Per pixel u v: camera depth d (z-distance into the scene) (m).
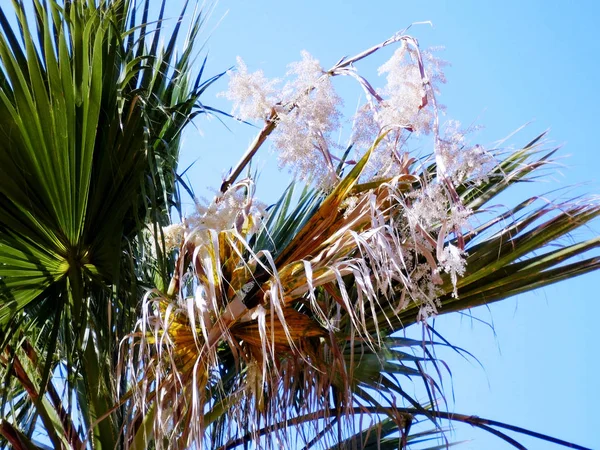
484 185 2.94
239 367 2.91
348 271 2.27
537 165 2.85
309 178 2.68
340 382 2.87
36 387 3.34
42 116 2.49
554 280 2.76
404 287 2.46
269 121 2.61
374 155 2.58
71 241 2.63
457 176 2.52
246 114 2.53
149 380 2.51
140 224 2.76
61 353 3.20
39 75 2.50
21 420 3.46
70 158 2.53
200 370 2.45
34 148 2.49
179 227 2.76
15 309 2.67
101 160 2.66
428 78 2.49
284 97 2.55
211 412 2.77
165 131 3.18
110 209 2.68
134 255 2.96
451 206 2.37
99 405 2.86
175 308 2.39
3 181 2.47
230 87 2.52
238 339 2.60
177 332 2.51
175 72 3.44
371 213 2.26
